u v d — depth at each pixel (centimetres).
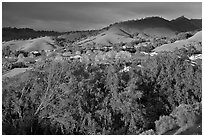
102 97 2719
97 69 2991
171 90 3003
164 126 2070
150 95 2969
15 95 2492
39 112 2498
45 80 2620
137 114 2678
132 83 2883
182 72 3033
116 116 2692
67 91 2552
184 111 2006
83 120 2512
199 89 2962
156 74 3080
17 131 2375
